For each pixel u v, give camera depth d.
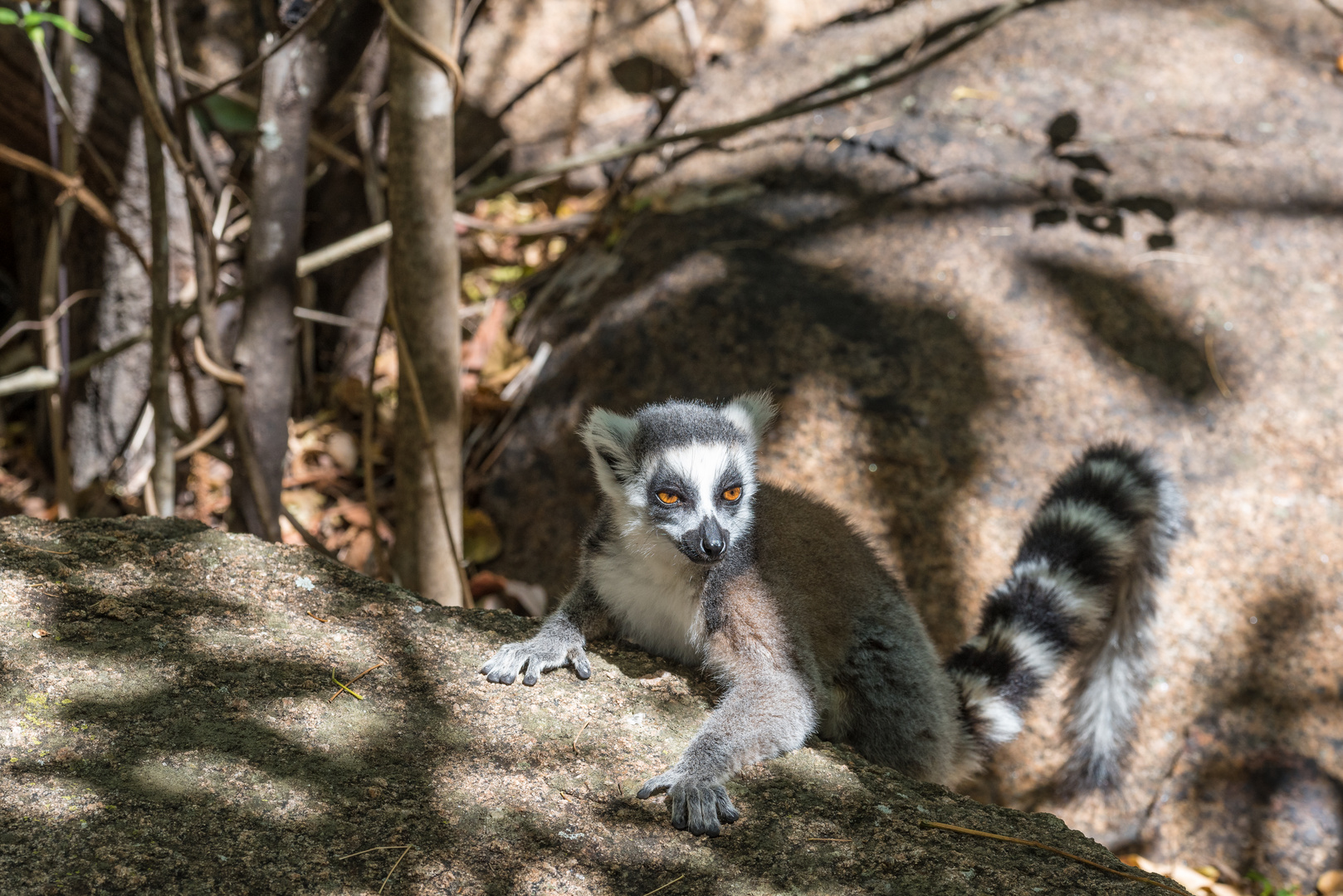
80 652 3.02
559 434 6.76
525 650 3.39
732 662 3.46
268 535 5.62
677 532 3.55
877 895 2.59
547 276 8.07
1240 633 5.49
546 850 2.62
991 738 4.29
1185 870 5.11
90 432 7.76
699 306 6.66
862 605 3.92
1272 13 7.75
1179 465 5.84
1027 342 6.26
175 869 2.40
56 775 2.60
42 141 7.36
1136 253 6.54
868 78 7.75
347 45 5.35
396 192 5.05
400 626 3.44
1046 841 2.89
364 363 7.91
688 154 7.82
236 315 7.41
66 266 7.53
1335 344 6.18
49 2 6.42
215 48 7.04
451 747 2.94
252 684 3.02
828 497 5.92
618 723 3.19
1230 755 5.33
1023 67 7.48
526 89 8.45
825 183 7.23
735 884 2.59
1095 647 4.97
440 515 5.57
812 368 6.25
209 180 5.54
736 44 8.35
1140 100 7.19
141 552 3.51
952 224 6.77
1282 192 6.75
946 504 5.85
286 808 2.62
